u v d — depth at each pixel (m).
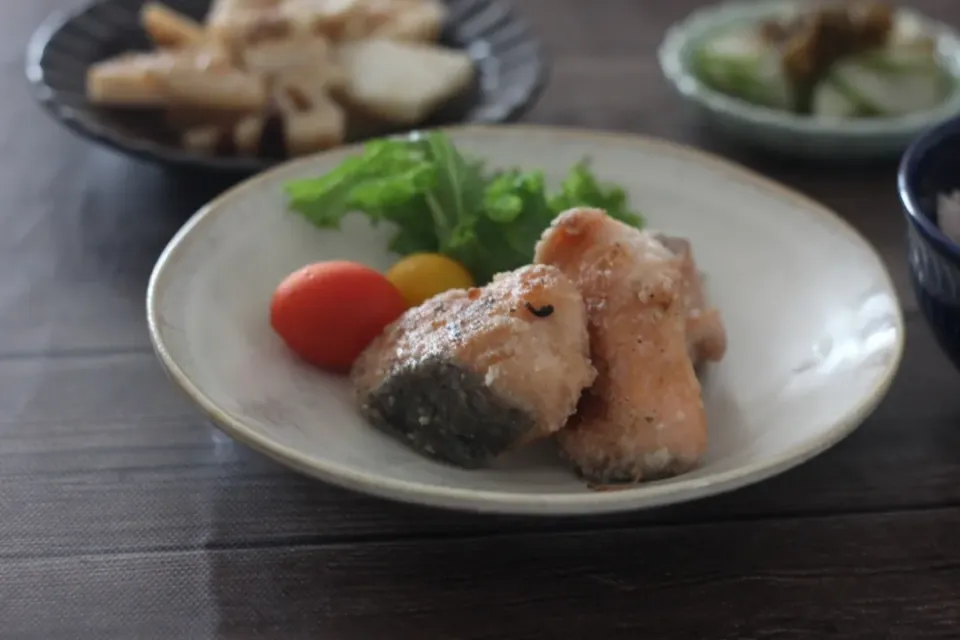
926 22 0.75
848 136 0.62
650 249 0.49
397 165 0.54
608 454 0.47
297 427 0.47
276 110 0.62
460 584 0.45
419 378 0.46
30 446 0.49
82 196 0.60
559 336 0.46
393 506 0.47
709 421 0.49
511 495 0.43
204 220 0.51
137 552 0.46
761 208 0.54
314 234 0.53
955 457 0.50
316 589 0.45
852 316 0.50
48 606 0.44
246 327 0.50
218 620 0.44
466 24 0.70
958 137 0.52
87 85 0.63
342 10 0.65
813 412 0.47
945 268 0.47
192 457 0.49
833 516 0.48
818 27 0.68
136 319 0.54
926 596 0.45
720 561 0.46
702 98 0.65
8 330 0.53
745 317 0.52
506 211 0.52
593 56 0.72
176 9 0.70
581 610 0.45
